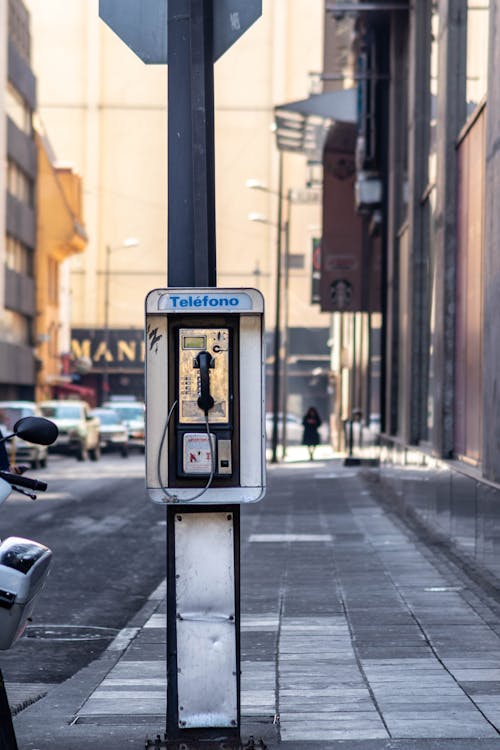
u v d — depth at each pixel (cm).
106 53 12181
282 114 5184
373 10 3619
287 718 856
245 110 12100
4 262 7494
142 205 12194
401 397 3369
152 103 12212
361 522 2609
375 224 4538
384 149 4138
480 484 1677
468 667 1049
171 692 742
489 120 1822
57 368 9619
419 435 2897
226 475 744
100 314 12212
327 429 11544
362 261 5284
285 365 7069
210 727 740
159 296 744
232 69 12081
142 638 1263
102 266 12212
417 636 1221
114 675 1053
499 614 1357
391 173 3725
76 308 12206
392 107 3716
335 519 2695
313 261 7875
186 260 759
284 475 4653
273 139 12112
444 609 1398
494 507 1546
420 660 1088
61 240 8750
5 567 661
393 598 1494
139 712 887
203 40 761
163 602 1545
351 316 6738
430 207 2759
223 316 750
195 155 756
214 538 745
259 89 12100
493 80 1784
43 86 12156
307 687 972
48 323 9106
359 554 1991
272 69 12075
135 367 12012
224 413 747
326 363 12275
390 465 3366
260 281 12256
